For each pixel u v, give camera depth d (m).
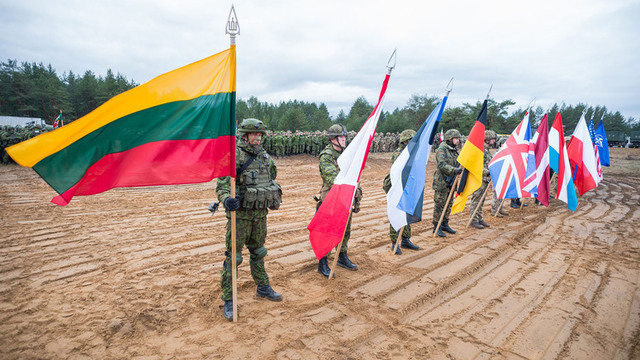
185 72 2.88
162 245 5.15
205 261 4.56
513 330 3.11
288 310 3.36
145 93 2.75
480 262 4.82
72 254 4.67
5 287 3.65
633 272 4.52
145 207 7.71
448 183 6.13
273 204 3.38
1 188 9.51
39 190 9.30
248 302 3.51
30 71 78.31
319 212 4.02
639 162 25.19
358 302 3.56
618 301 3.70
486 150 7.12
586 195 11.28
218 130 2.95
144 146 2.75
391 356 2.69
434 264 4.71
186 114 2.86
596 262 4.89
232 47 2.92
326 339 2.89
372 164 21.12
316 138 23.56
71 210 7.17
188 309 3.32
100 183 2.63
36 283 3.77
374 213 7.93
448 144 6.23
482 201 6.72
